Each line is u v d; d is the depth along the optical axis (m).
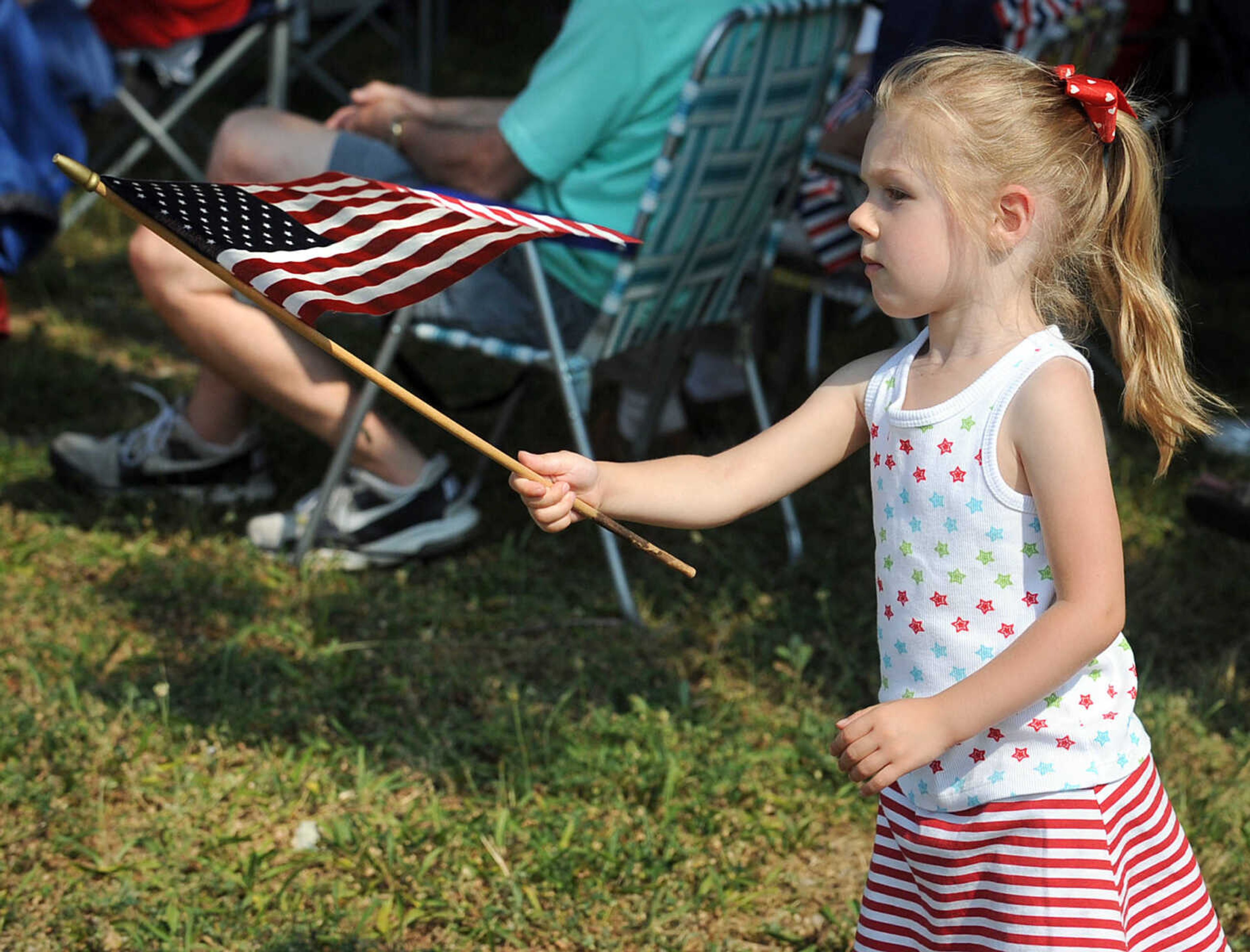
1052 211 2.69
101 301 8.52
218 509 6.11
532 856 3.97
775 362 7.87
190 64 8.20
